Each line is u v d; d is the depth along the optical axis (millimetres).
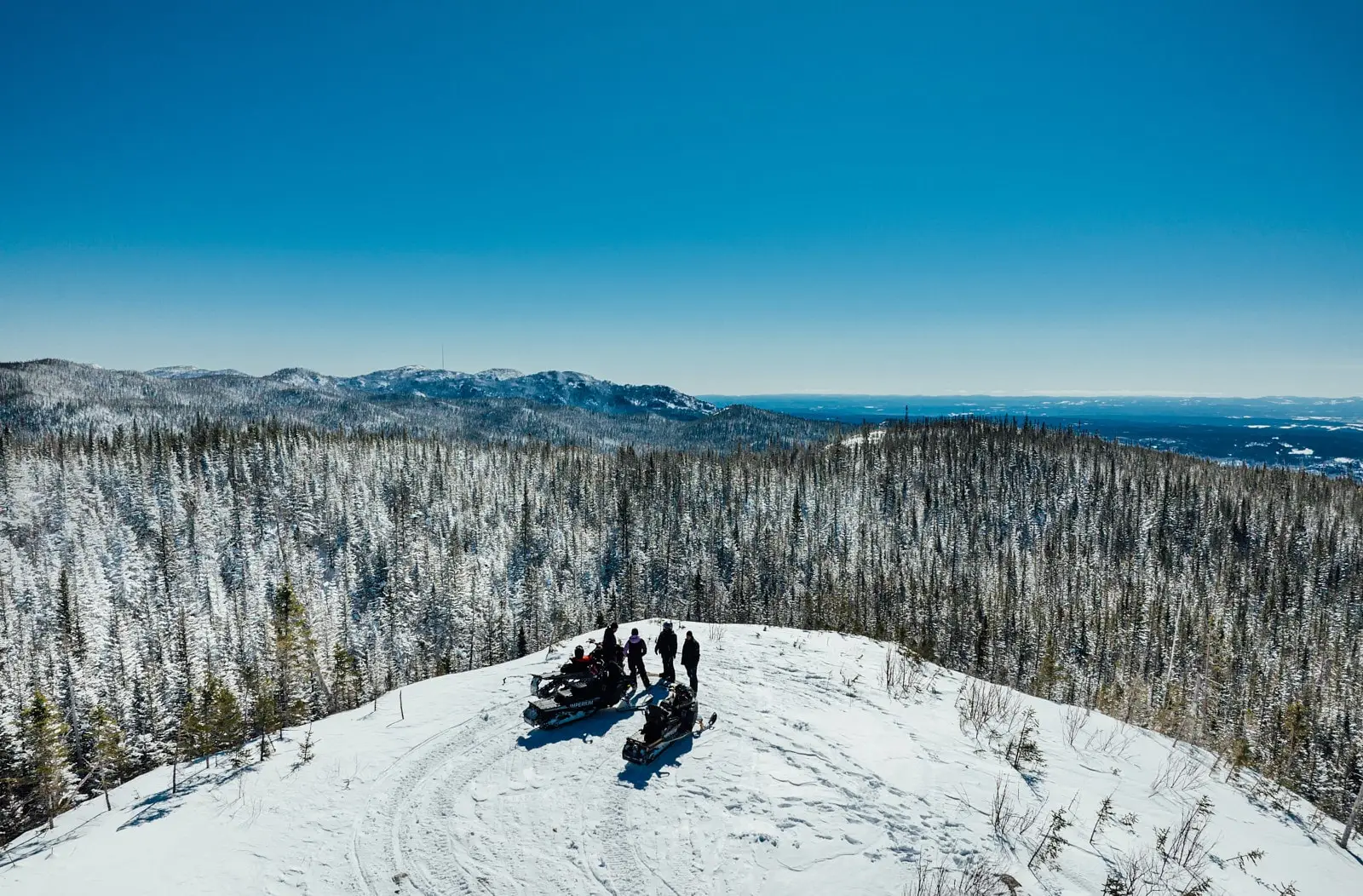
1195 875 9711
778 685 16188
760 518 157000
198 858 9945
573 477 196000
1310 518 169125
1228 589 137500
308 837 10484
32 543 136500
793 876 9211
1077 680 73188
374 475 188625
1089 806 11367
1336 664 94000
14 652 92688
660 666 18062
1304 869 10539
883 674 17250
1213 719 27797
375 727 14570
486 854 10000
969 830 10109
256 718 15273
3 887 9289
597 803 11234
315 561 145250
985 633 97312
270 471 177000
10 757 29656
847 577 127062
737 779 11688
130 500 151875
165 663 81812
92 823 11703
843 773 11742
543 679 16656
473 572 130500
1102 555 156500
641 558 144500
